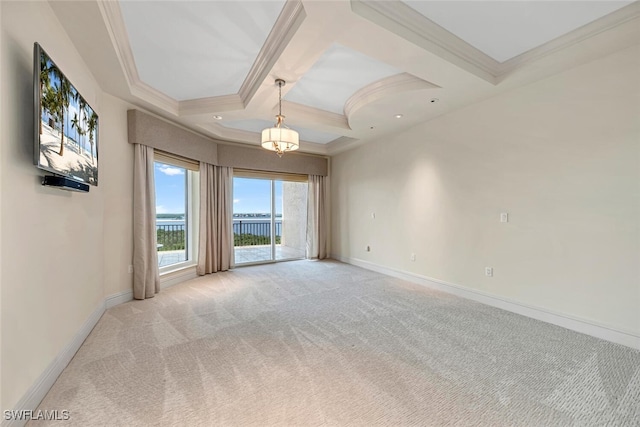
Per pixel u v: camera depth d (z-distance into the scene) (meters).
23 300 1.46
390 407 1.58
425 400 1.63
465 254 3.53
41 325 1.63
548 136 2.71
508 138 3.03
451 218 3.69
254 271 5.03
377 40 2.09
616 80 2.30
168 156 3.93
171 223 4.37
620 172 2.29
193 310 3.08
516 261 2.99
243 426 1.43
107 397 1.64
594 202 2.44
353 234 5.66
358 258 5.52
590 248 2.46
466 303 3.32
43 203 1.68
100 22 1.92
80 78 2.31
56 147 1.62
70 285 2.07
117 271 3.19
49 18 1.78
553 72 2.62
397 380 1.83
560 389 1.73
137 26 2.12
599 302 2.41
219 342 2.35
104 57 2.32
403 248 4.48
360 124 4.11
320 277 4.61
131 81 2.90
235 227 5.70
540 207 2.79
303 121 3.92
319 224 6.22
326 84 3.15
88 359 2.06
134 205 3.39
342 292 3.78
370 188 5.18
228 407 1.57
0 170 1.29
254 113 3.62
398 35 2.04
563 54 2.34
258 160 5.40
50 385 1.71
